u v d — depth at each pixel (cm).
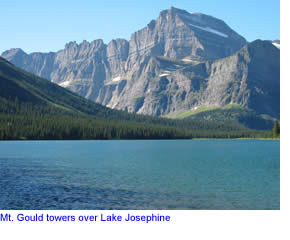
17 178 8644
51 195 6412
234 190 7225
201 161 14125
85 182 8069
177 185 7825
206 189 7325
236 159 15238
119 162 13288
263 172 10431
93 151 19512
